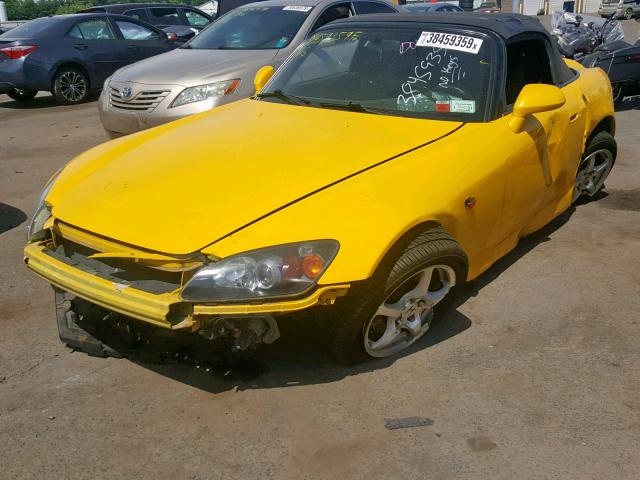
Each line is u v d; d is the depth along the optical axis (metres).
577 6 41.03
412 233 2.90
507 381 2.99
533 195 3.83
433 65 3.77
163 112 6.26
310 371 3.04
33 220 3.12
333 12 7.47
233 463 2.52
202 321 2.54
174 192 2.86
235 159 3.08
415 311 3.13
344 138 3.27
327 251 2.57
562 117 4.03
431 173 3.03
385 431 2.68
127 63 11.86
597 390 2.93
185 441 2.63
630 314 3.57
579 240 4.54
